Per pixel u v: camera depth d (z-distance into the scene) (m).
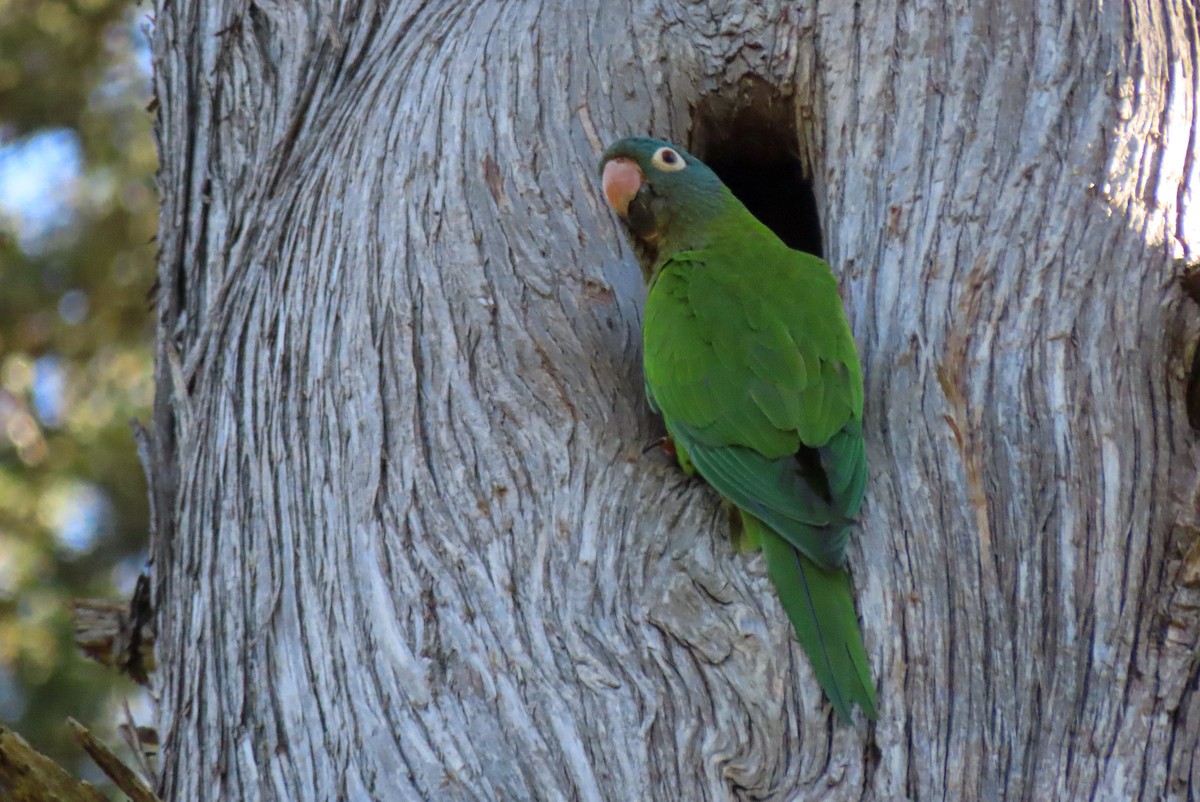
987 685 6.55
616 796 6.19
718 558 6.92
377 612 6.97
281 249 8.66
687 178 8.70
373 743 6.62
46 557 17.53
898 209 8.05
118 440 18.27
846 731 6.36
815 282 8.15
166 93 10.22
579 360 7.71
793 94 9.07
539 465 7.29
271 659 7.21
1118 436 7.08
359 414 7.61
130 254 19.03
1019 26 8.34
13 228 18.97
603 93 8.83
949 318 7.52
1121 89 8.05
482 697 6.58
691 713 6.34
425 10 9.59
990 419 7.18
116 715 16.42
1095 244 7.55
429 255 8.01
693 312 7.95
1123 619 6.71
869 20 8.72
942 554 6.86
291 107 9.47
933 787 6.26
